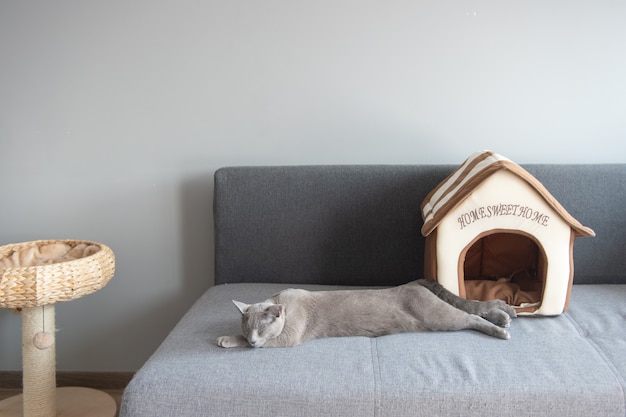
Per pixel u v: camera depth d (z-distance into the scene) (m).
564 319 2.04
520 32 2.40
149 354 2.65
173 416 1.66
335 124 2.49
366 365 1.75
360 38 2.43
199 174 2.54
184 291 2.61
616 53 2.40
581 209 2.35
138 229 2.57
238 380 1.69
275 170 2.40
